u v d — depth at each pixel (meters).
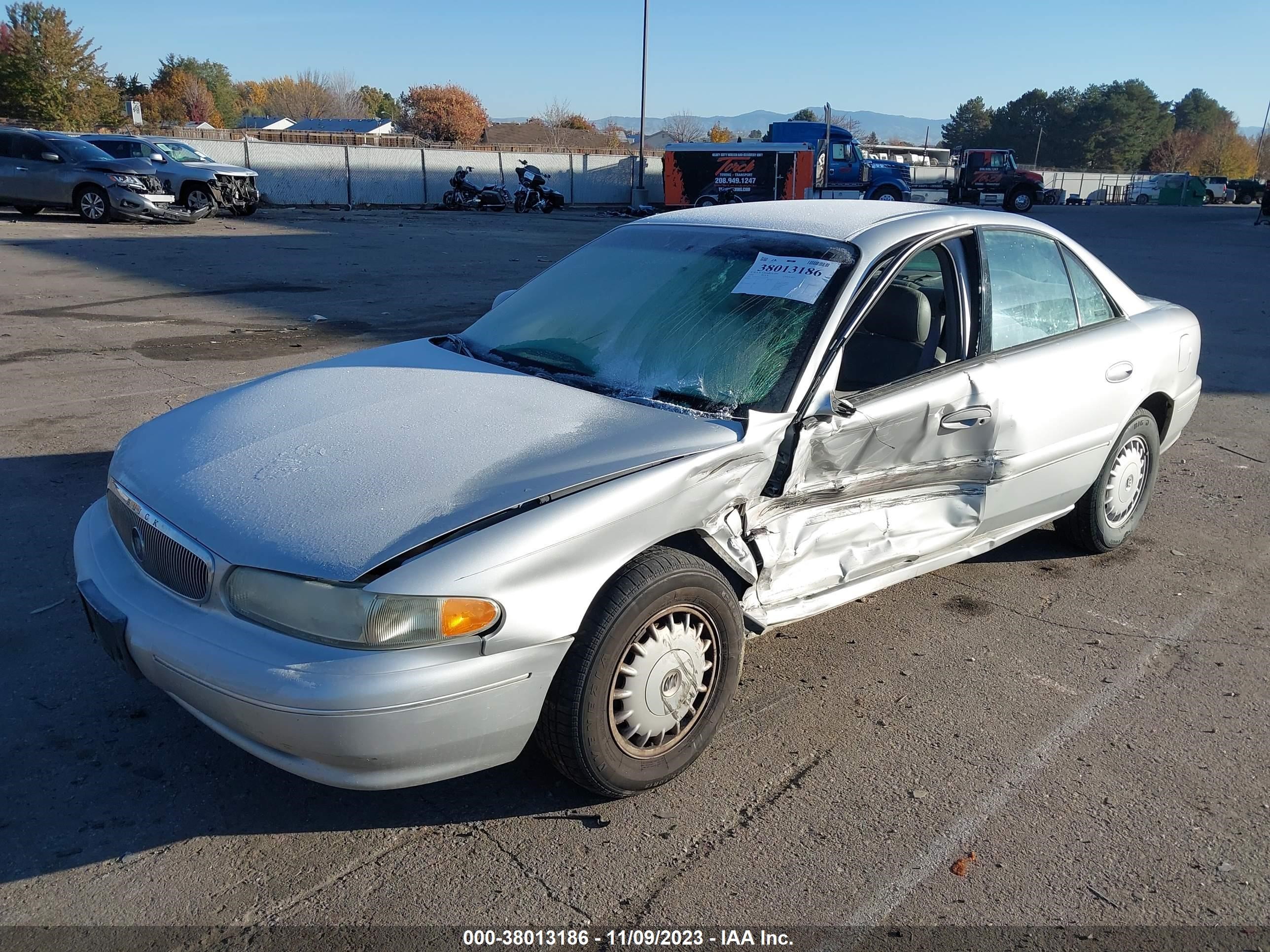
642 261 3.96
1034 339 4.11
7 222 18.69
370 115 108.62
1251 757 3.26
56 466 5.61
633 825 2.84
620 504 2.71
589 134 73.88
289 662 2.41
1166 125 122.50
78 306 10.59
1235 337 11.31
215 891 2.54
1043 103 121.06
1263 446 7.02
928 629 4.13
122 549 3.02
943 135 138.25
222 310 10.62
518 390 3.35
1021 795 3.02
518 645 2.53
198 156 24.05
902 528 3.63
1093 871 2.70
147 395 7.12
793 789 3.02
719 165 32.03
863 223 3.75
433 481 2.72
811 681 3.67
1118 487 4.76
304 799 2.91
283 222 23.28
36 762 3.02
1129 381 4.48
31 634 3.76
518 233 22.67
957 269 3.82
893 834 2.83
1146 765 3.20
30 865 2.60
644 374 3.42
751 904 2.54
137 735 3.18
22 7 51.31
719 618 2.99
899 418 3.44
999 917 2.52
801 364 3.25
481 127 85.31
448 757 2.54
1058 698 3.60
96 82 52.28
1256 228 33.91
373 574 2.42
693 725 3.03
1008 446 3.89
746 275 3.62
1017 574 4.73
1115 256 20.92
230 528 2.61
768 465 3.10
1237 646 4.04
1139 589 4.59
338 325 10.00
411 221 26.16
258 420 3.20
